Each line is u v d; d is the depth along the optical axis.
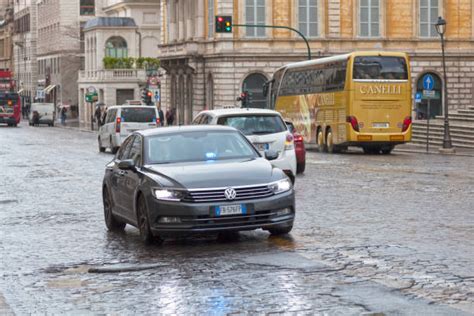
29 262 21.53
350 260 19.86
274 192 22.41
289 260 20.03
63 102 188.75
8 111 153.12
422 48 111.94
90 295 17.33
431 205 30.25
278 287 17.20
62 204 34.00
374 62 66.44
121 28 162.00
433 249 21.09
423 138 83.00
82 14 189.00
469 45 112.25
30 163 58.50
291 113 78.44
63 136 108.94
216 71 112.19
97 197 36.16
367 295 16.23
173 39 128.12
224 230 21.95
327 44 111.56
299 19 111.38
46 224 28.31
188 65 117.38
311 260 19.97
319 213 28.52
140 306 16.17
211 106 115.56
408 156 64.56
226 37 110.19
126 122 69.38
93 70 164.12
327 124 70.25
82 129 137.50
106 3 189.00
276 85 82.31
